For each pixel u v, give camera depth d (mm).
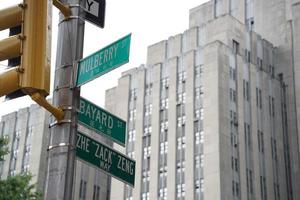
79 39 9914
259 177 88812
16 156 108938
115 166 10547
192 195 84938
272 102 97188
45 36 7762
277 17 106062
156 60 105875
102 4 10445
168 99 96000
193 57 94625
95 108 10375
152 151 94312
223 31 96938
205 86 89875
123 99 103688
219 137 84562
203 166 85250
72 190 9148
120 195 95312
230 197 82250
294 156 94688
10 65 7895
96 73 9555
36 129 108562
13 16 7930
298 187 92438
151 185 91812
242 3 112000
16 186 25594
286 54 101812
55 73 9852
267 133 93625
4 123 114812
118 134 10797
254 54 99250
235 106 89875
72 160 9273
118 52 9531
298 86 96938
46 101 9008
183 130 91250
